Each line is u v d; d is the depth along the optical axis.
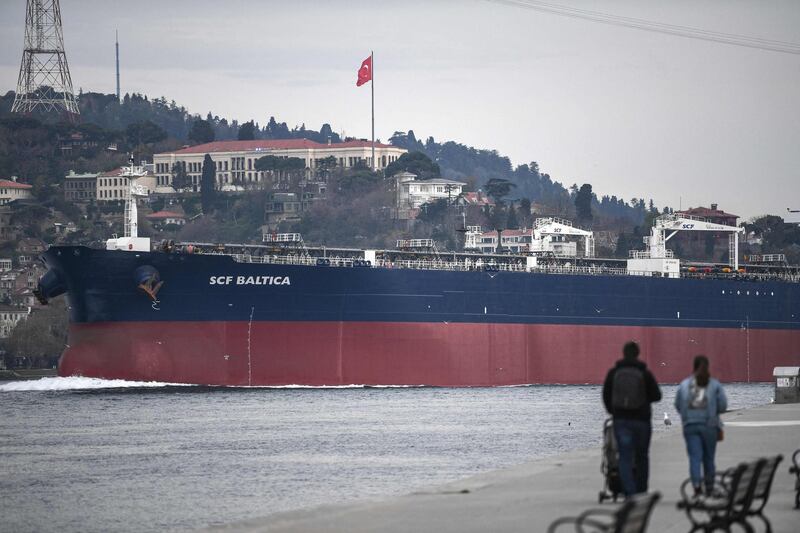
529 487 101.62
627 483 87.19
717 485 96.56
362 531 82.50
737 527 84.06
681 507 79.31
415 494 99.56
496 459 175.12
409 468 165.75
